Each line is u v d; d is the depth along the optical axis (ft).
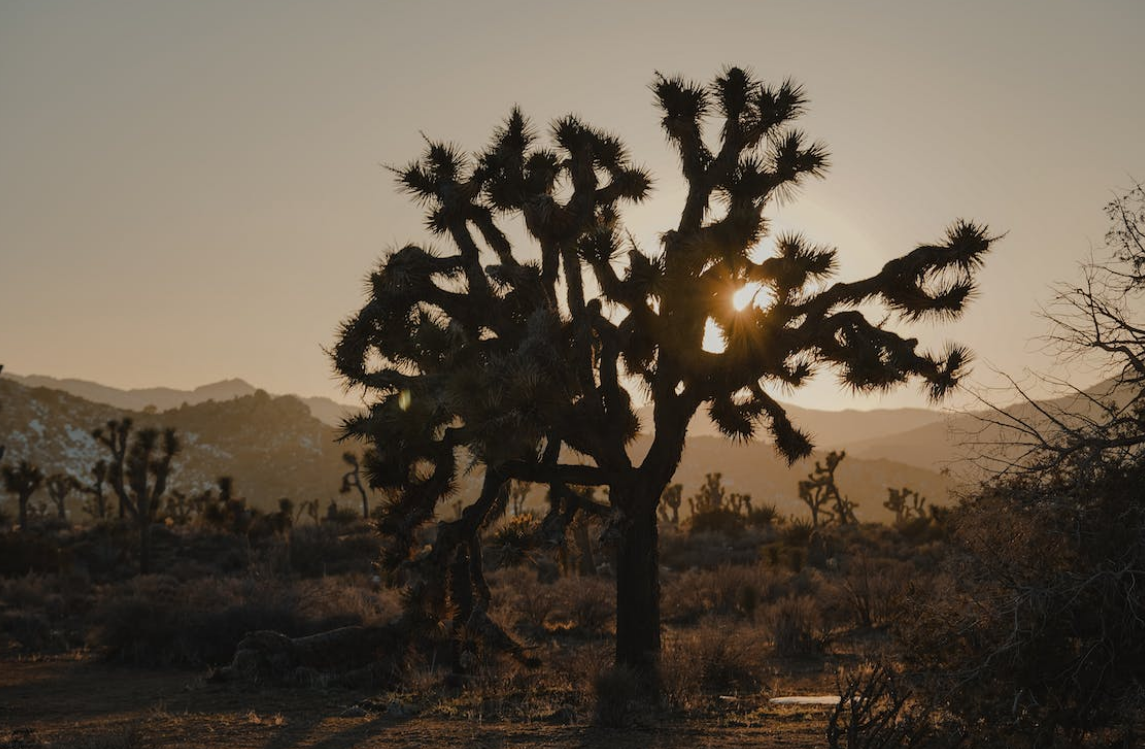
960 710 29.30
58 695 53.31
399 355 49.01
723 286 44.80
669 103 48.83
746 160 47.44
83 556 157.79
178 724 41.78
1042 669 28.12
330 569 137.59
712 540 175.83
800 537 152.87
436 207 52.01
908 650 31.19
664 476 48.29
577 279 47.47
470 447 41.73
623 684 41.42
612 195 52.60
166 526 196.65
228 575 136.77
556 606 86.17
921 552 128.77
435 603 49.73
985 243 45.37
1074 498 29.09
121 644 68.03
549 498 51.31
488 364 43.50
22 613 87.25
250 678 54.85
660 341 47.19
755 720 39.88
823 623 74.59
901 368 44.75
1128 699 27.07
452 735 37.68
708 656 51.42
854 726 28.66
